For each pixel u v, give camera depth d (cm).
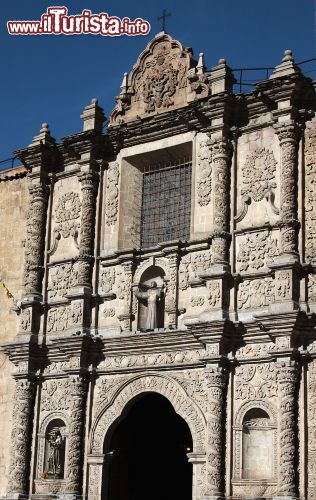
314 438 3047
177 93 3712
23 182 4103
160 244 3544
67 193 3922
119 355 3569
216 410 3206
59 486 3591
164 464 3953
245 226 3378
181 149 3672
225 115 3459
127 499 3716
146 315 3578
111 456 3541
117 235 3722
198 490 3228
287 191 3269
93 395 3603
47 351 3772
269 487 3083
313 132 3331
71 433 3556
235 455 3178
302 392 3094
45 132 4006
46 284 3862
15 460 3675
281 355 3119
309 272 3203
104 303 3675
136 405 3759
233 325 3256
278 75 3375
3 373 3912
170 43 3769
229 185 3441
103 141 3825
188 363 3356
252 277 3303
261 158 3406
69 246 3850
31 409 3744
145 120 3678
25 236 4012
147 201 3803
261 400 3172
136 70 3838
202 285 3425
